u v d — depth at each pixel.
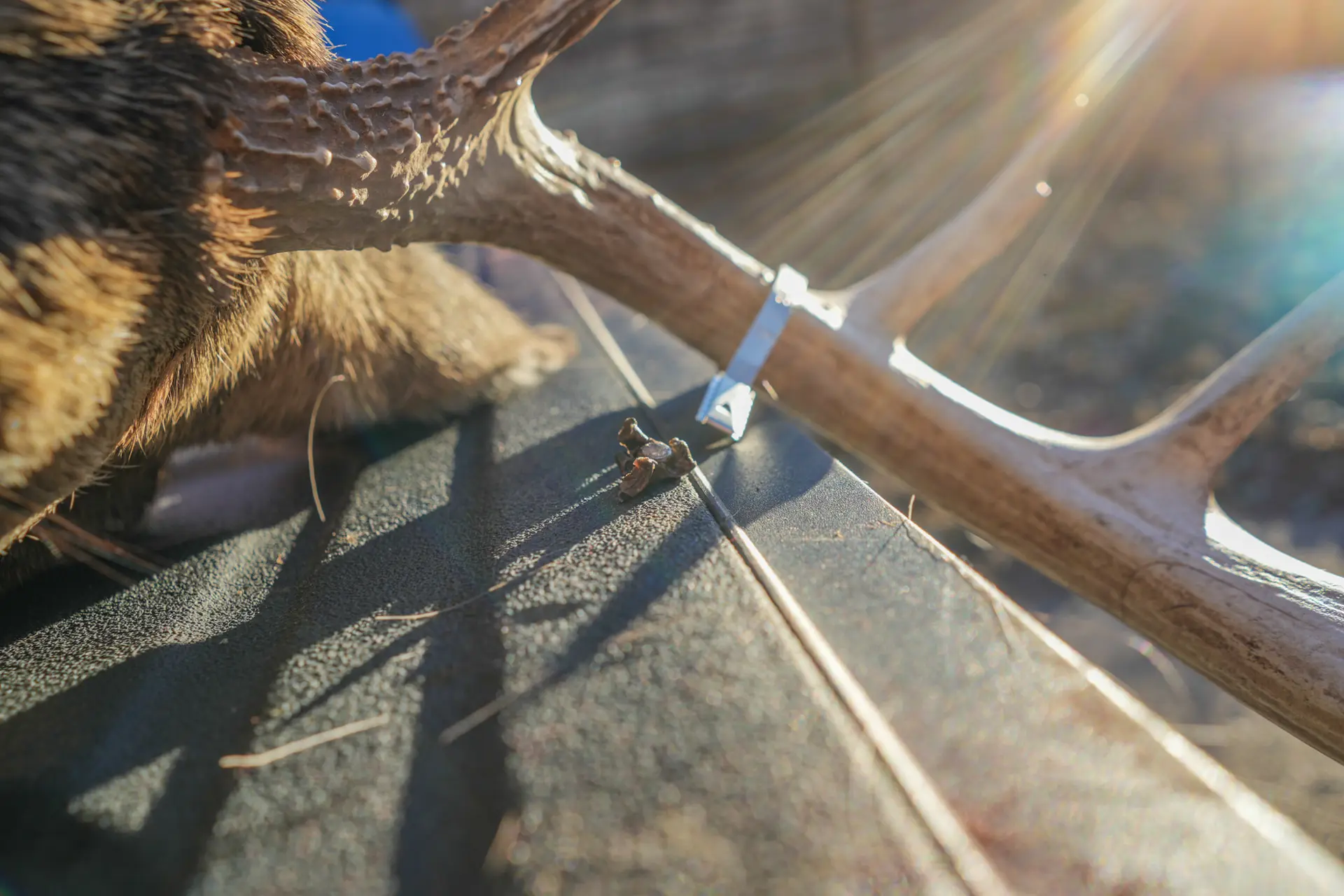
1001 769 0.15
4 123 0.17
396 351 0.34
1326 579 0.23
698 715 0.16
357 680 0.18
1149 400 0.85
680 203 1.76
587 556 0.22
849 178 1.74
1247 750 0.45
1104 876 0.13
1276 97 1.68
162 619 0.23
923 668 0.17
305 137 0.21
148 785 0.16
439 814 0.15
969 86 1.76
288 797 0.16
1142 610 0.25
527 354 0.41
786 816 0.14
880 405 0.28
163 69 0.19
